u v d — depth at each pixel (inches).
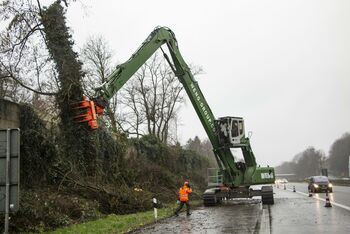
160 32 993.5
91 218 765.9
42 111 909.2
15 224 606.2
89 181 911.7
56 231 621.3
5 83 863.1
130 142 1423.5
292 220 727.7
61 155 877.8
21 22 735.1
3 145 480.4
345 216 764.6
